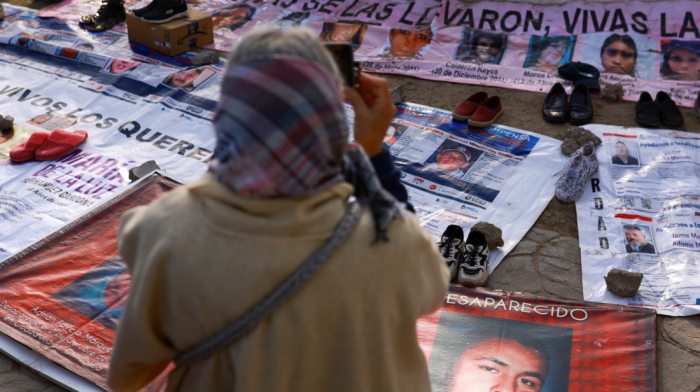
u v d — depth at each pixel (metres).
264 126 0.66
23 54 5.10
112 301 2.54
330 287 0.79
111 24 5.55
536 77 4.62
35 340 2.33
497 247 3.01
